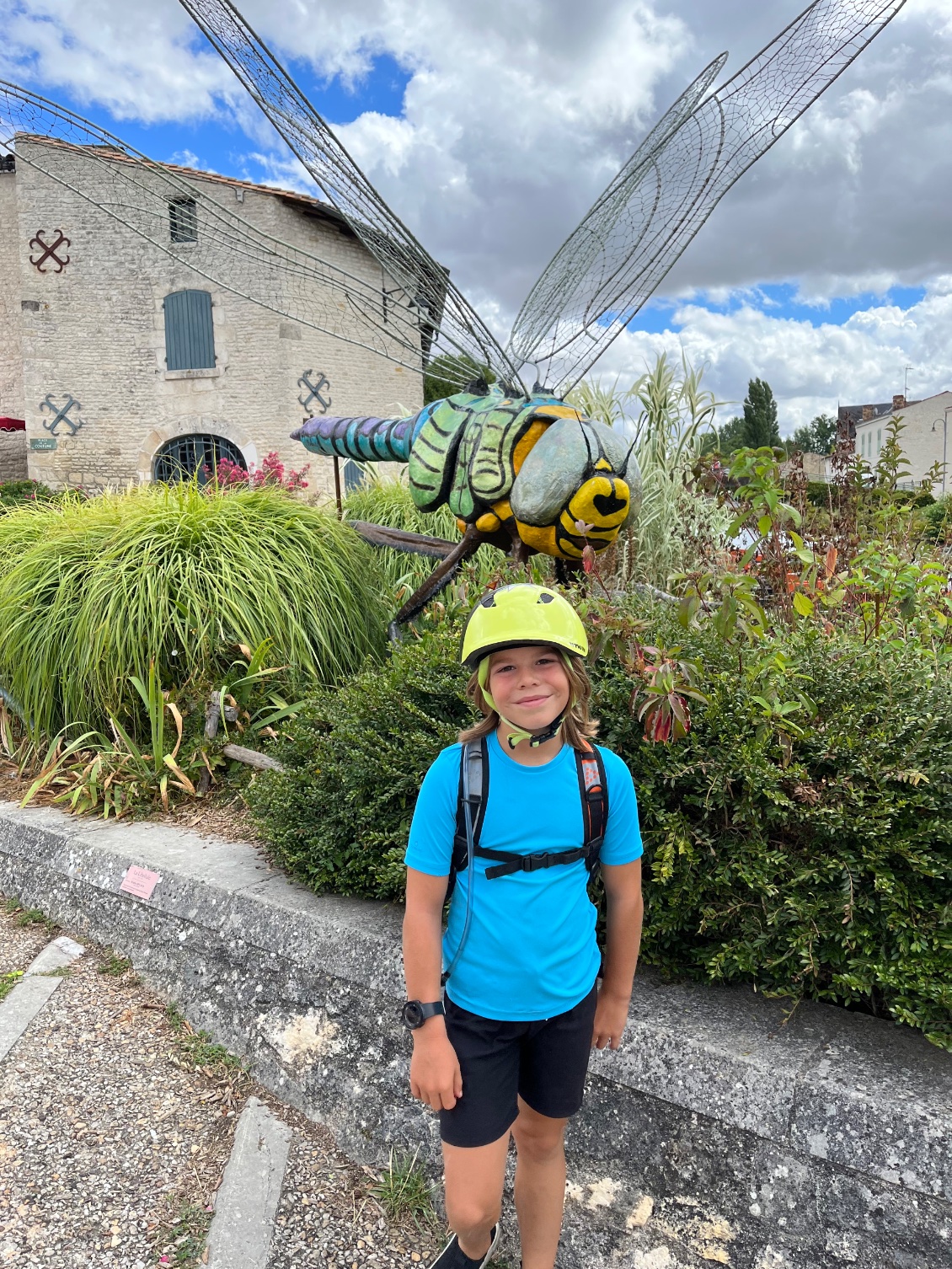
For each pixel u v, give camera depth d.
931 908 1.72
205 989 2.52
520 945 1.40
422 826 1.42
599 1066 1.77
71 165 14.41
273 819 2.71
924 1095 1.50
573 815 1.41
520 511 3.27
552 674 1.38
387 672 2.74
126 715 3.83
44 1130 2.09
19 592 4.06
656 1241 1.62
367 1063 2.11
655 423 5.02
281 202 13.98
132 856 2.95
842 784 1.82
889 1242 1.42
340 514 5.11
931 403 41.72
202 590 3.86
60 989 2.67
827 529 3.65
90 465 15.19
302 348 14.71
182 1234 1.80
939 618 2.68
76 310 14.88
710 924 1.85
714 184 3.32
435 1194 1.89
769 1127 1.55
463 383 4.05
